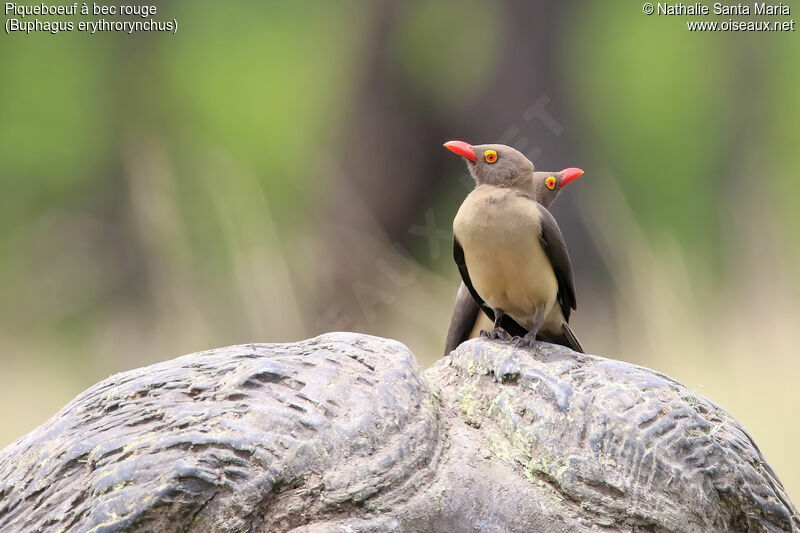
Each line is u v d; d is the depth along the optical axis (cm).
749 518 526
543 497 498
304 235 1547
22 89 2142
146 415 487
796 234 1513
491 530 485
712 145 2181
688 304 1120
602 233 1199
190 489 457
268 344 547
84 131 2067
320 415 484
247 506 460
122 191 1795
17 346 1482
